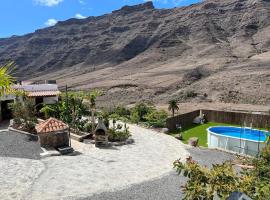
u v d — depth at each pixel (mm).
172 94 89938
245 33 186250
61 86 144250
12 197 16047
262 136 36531
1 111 37312
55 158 23719
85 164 22312
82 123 32969
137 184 18156
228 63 119312
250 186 7355
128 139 30312
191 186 7547
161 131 37375
